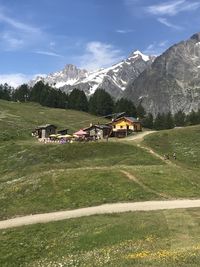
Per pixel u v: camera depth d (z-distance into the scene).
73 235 50.00
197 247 36.06
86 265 33.25
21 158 115.06
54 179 76.06
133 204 64.44
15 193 72.31
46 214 63.09
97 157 111.06
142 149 114.62
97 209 62.62
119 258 33.25
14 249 49.25
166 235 43.69
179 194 70.06
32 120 181.38
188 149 114.69
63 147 117.50
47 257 45.56
